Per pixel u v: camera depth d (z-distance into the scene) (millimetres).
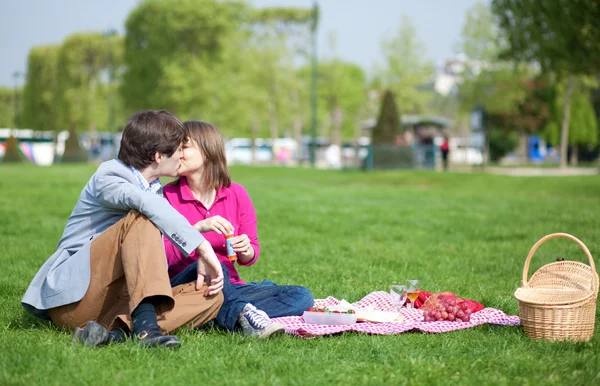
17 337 4141
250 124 59875
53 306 4121
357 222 11828
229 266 4723
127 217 4004
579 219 11773
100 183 4105
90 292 4047
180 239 4000
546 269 4715
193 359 3725
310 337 4301
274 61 54906
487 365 3709
